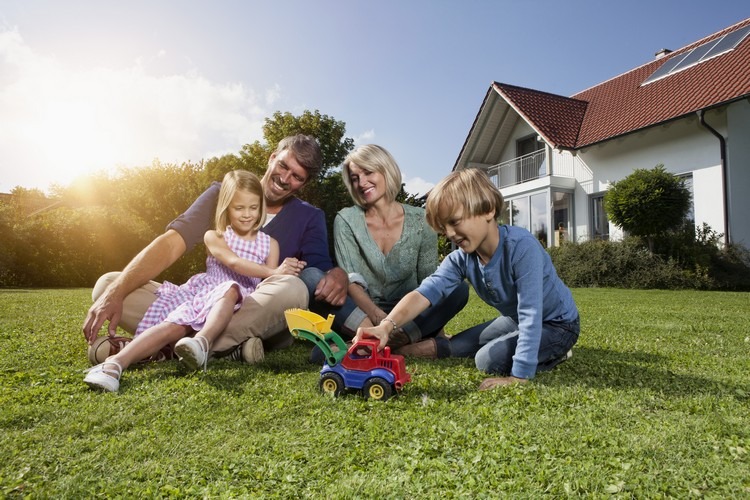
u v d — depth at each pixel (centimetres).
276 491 129
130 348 251
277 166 344
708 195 1229
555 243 1555
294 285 298
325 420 185
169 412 192
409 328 310
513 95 1659
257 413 191
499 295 274
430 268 347
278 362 290
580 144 1480
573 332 281
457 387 234
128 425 178
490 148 1847
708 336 398
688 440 162
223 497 125
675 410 196
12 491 128
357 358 227
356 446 159
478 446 157
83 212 1814
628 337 394
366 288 333
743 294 920
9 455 149
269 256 333
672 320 509
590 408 194
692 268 1130
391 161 329
